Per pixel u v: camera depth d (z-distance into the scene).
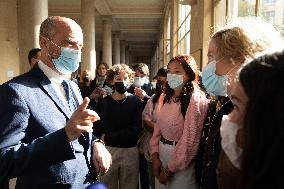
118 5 17.28
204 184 1.50
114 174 3.13
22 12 6.91
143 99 3.90
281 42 1.29
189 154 2.08
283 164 0.65
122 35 28.05
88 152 1.71
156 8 17.12
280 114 0.64
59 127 1.53
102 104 3.23
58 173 1.53
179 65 2.26
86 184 1.68
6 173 1.32
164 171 2.24
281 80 0.65
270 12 2.94
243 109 0.80
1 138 1.33
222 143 0.99
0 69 10.68
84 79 5.41
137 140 3.25
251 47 1.32
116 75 3.20
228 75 1.45
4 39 10.77
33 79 1.57
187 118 2.11
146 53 41.94
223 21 4.94
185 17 9.02
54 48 1.63
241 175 0.73
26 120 1.42
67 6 16.88
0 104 1.39
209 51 1.59
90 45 13.45
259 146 0.67
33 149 1.31
